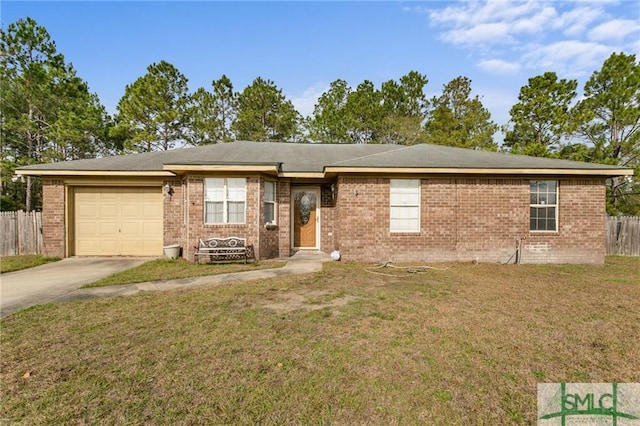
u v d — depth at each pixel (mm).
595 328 4125
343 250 9789
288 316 4527
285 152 12492
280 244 10789
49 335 3861
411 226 9969
